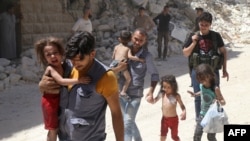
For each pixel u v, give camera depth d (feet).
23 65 37.65
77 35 9.47
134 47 16.79
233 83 34.50
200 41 18.39
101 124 10.00
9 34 43.57
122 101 16.57
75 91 9.72
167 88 17.22
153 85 16.79
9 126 23.80
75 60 9.47
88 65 9.71
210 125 16.07
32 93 32.17
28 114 26.23
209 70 16.40
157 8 64.59
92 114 9.79
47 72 10.10
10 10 43.93
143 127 23.03
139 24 49.80
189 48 18.51
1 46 43.47
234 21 74.54
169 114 17.35
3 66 38.14
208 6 76.02
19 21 45.68
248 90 31.40
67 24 53.98
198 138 17.02
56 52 10.06
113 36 56.08
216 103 16.34
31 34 47.26
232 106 26.68
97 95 9.66
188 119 24.21
